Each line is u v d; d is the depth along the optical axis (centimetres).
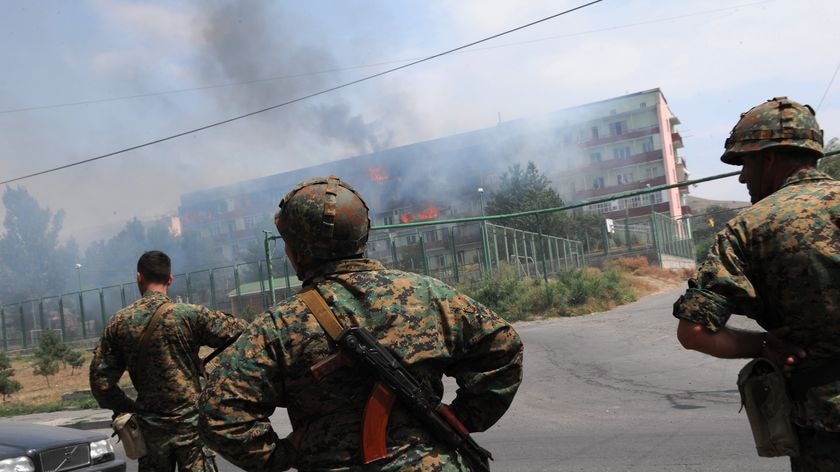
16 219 8069
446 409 211
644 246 4384
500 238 3116
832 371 219
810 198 227
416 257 2870
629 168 8131
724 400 818
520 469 609
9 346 4691
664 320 1667
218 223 8112
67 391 1995
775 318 230
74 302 4569
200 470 416
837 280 215
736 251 229
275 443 209
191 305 425
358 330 204
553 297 2209
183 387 416
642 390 942
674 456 589
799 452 223
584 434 725
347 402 202
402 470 200
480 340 216
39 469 534
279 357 206
